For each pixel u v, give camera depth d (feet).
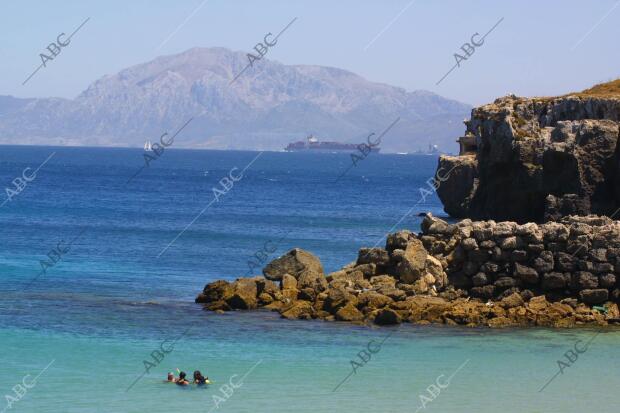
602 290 178.29
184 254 294.87
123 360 145.07
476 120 388.98
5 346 152.46
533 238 183.01
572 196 301.43
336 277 191.52
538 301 178.29
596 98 331.57
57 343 155.22
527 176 328.08
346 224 421.59
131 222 414.21
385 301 176.76
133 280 231.71
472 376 138.62
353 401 125.90
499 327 170.30
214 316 178.40
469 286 186.60
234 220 439.22
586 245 180.86
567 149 305.32
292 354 149.59
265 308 185.88
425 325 171.22
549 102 357.82
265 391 129.39
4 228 366.02
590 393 130.93
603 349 155.63
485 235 185.57
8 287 214.07
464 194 423.64
